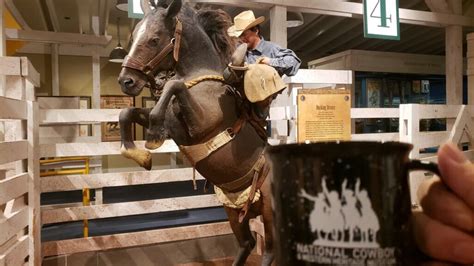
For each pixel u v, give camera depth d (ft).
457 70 16.35
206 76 5.50
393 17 12.33
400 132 8.52
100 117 9.86
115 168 28.89
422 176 6.06
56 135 12.19
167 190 22.85
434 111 8.91
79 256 10.00
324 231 1.27
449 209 1.32
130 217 14.48
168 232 10.66
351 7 13.34
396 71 22.26
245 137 5.57
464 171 1.30
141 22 5.71
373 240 1.25
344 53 21.48
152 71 5.54
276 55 7.22
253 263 10.11
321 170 1.28
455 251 1.31
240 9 17.35
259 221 10.78
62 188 9.69
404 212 1.32
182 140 5.42
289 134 9.91
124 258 10.39
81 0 18.88
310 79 10.39
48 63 26.68
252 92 5.37
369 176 1.25
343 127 8.84
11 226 6.57
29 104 7.77
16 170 7.69
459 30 16.29
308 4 12.58
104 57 28.78
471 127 10.15
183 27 5.57
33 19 21.93
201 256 11.06
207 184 6.75
